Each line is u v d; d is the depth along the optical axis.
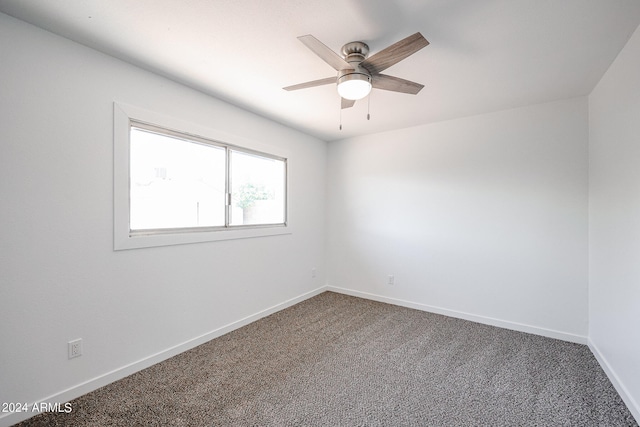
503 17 1.58
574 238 2.72
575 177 2.71
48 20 1.64
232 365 2.28
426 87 2.49
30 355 1.68
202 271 2.66
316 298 4.05
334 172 4.33
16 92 1.63
